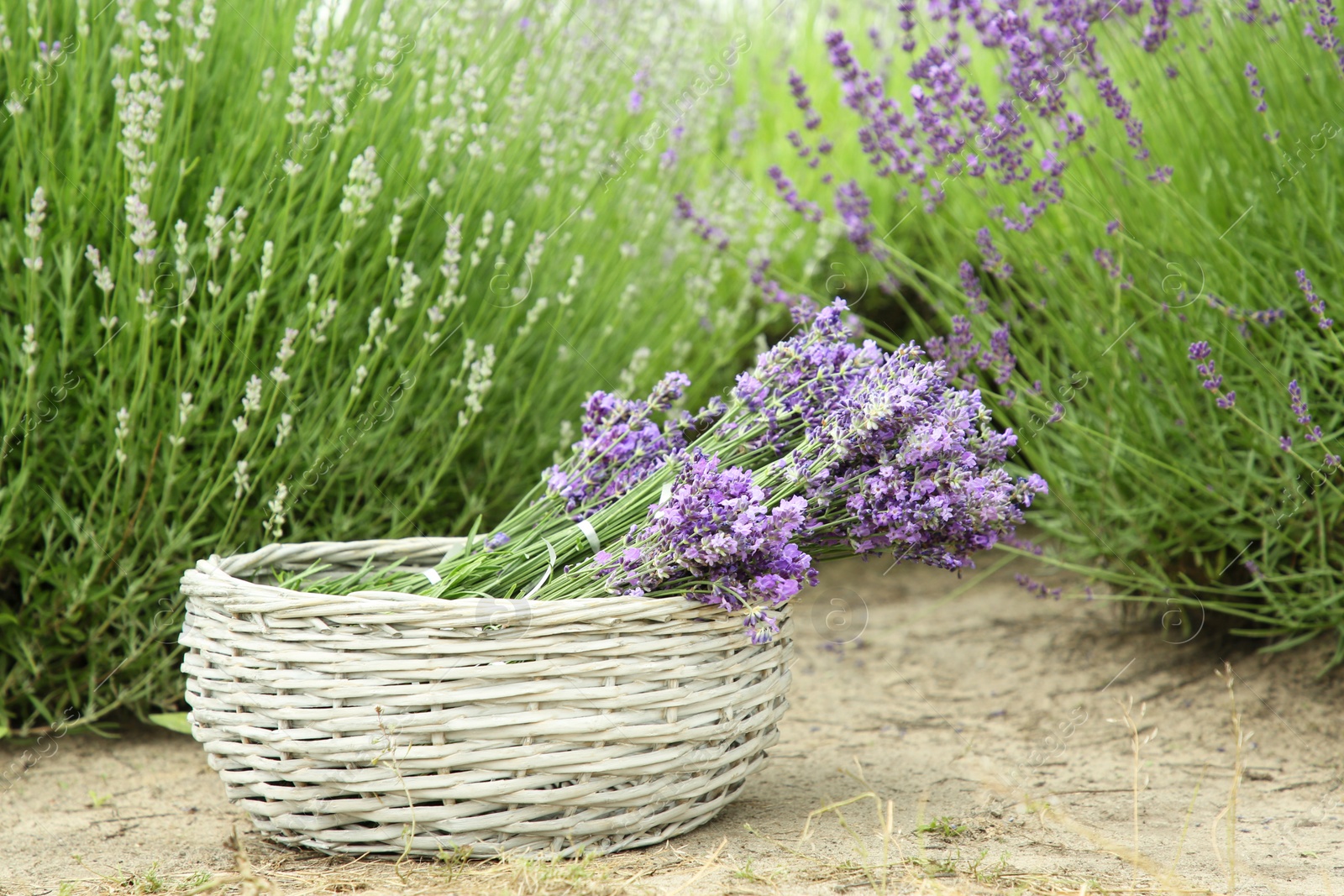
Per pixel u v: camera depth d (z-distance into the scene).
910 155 2.00
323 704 1.68
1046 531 2.28
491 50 2.11
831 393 1.77
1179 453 2.07
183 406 1.89
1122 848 1.73
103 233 1.94
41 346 1.93
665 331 2.28
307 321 1.93
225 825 1.82
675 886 1.66
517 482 2.11
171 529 1.96
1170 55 2.02
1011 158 1.96
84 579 1.95
